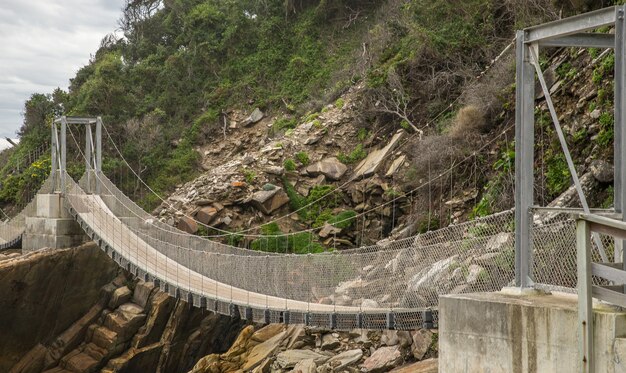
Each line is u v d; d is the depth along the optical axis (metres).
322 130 37.22
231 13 53.50
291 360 19.92
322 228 32.47
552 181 20.12
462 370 8.23
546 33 8.22
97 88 50.19
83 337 33.22
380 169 32.72
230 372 22.22
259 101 46.78
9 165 55.06
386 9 45.75
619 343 6.71
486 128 26.78
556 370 7.25
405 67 35.00
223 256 25.20
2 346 32.06
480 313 8.04
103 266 33.75
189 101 49.69
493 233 15.09
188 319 31.81
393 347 19.03
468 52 32.94
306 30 50.47
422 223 26.64
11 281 31.28
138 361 31.78
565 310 7.21
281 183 35.56
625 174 7.55
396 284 16.36
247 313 19.67
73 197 34.94
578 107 20.69
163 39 57.19
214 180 36.22
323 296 19.38
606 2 20.66
